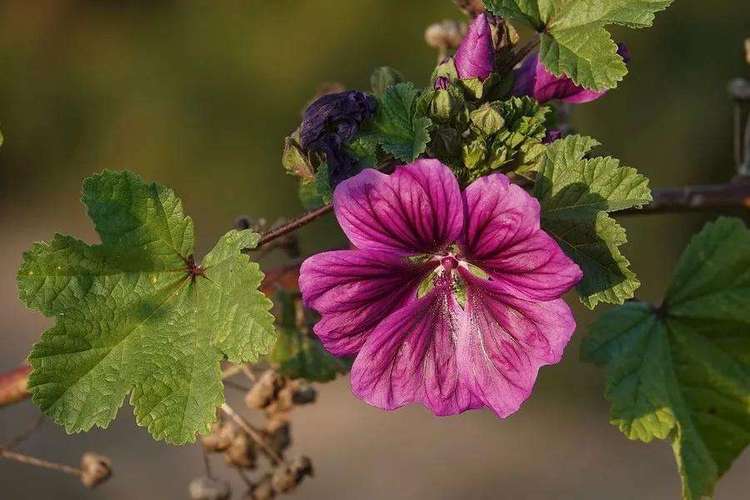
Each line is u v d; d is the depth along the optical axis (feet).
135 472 4.98
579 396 5.34
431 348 1.53
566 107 1.82
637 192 1.53
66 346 1.56
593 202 1.54
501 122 1.54
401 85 1.56
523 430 5.26
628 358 1.71
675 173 5.63
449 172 1.48
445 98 1.54
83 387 1.56
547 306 1.50
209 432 1.55
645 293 5.61
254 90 6.40
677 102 5.61
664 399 1.70
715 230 1.73
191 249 1.59
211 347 1.56
